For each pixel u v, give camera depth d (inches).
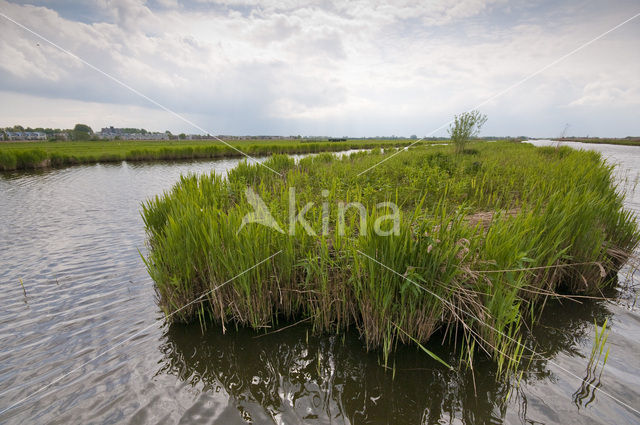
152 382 120.1
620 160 816.9
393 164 433.4
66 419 103.1
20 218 370.0
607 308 160.6
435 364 127.3
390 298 128.0
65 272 218.1
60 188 600.1
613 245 196.7
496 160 464.1
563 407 102.3
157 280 157.0
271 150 1438.2
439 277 130.5
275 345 142.5
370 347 139.5
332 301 150.1
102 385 118.5
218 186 295.7
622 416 97.6
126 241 284.2
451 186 275.6
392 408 107.3
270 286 161.0
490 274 129.0
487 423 99.2
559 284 181.6
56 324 158.1
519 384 113.6
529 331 142.6
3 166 927.7
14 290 193.3
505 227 142.6
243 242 152.6
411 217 135.9
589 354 127.4
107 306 175.2
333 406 109.0
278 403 110.6
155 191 568.4
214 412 106.4
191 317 163.9
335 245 147.9
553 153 636.1
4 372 125.3
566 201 183.5
